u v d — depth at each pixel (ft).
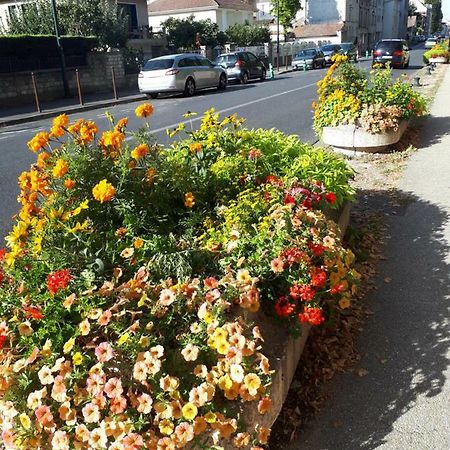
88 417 7.37
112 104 67.51
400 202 20.62
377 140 27.22
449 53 106.52
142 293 9.10
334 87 29.73
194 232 12.33
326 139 28.43
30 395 7.71
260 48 142.72
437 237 17.12
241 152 15.79
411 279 14.73
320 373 11.14
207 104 58.39
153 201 11.99
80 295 8.98
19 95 70.69
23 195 11.44
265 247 10.70
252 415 8.14
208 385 7.63
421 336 12.15
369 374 11.05
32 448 7.61
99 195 10.30
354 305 13.62
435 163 25.38
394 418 9.82
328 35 223.71
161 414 7.42
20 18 93.56
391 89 30.04
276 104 54.80
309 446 9.40
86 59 82.94
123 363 8.07
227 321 8.79
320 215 12.16
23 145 39.42
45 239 10.09
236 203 13.04
